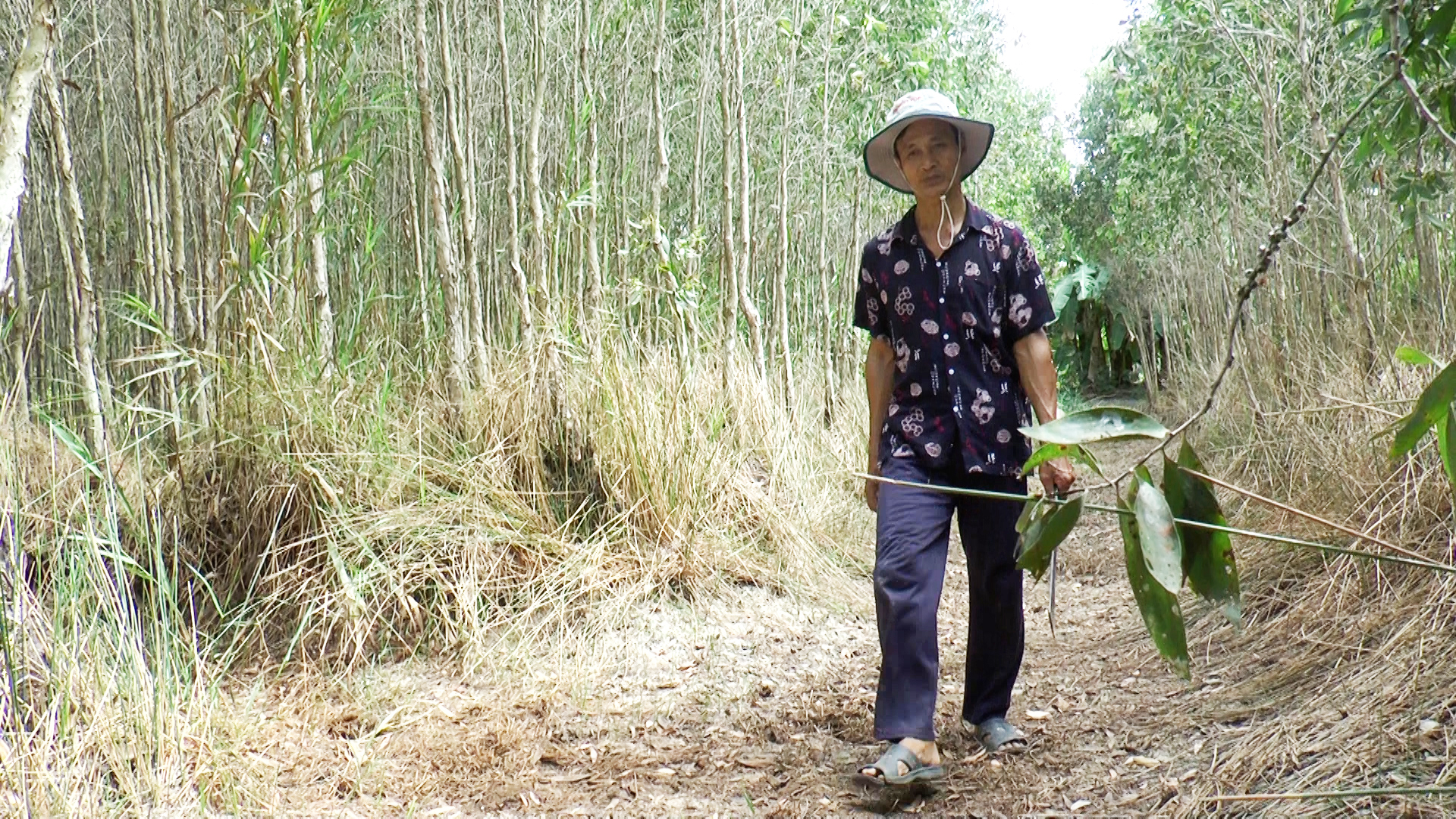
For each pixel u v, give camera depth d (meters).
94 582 2.61
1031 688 3.36
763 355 6.12
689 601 4.20
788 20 6.89
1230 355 1.41
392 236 5.53
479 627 3.58
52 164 4.56
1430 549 3.08
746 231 6.24
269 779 2.55
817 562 4.78
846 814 2.50
